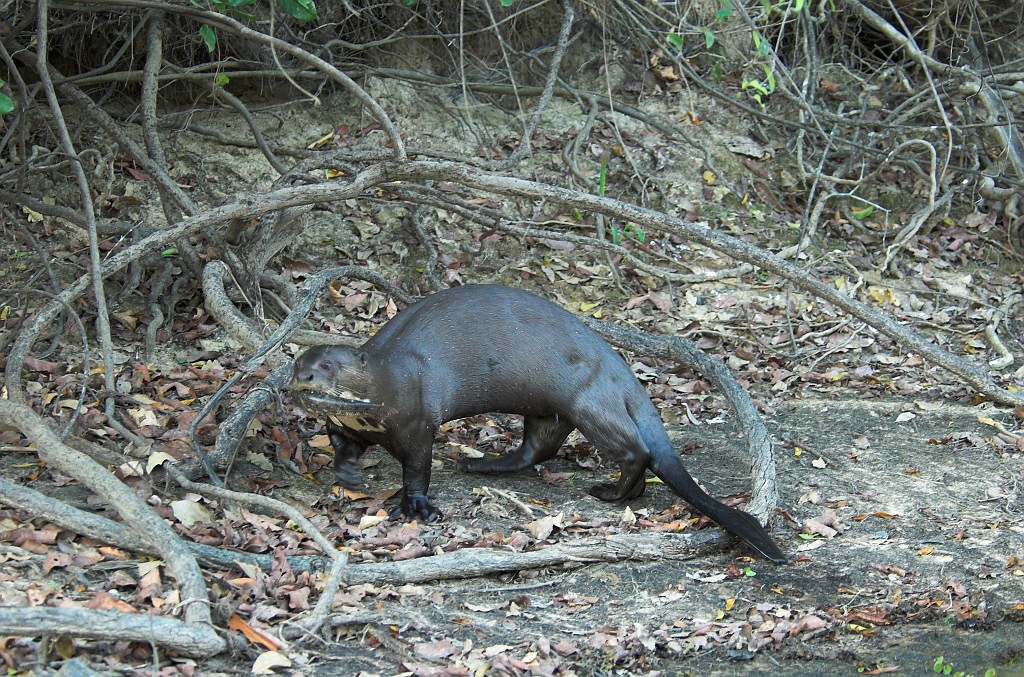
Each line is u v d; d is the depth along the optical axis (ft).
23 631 11.23
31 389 18.53
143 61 26.00
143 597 13.05
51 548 13.91
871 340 24.34
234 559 14.16
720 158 28.86
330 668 12.43
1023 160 29.45
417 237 25.00
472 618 13.97
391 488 17.66
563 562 15.53
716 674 13.38
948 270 27.45
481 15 29.17
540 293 24.77
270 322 22.11
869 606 15.16
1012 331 25.58
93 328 20.79
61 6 21.45
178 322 21.57
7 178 21.75
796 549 16.56
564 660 13.21
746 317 24.79
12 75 24.12
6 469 16.22
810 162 29.53
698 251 26.58
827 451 19.90
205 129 25.72
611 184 27.61
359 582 14.33
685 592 15.26
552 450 18.26
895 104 31.68
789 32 32.09
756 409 19.56
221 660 12.27
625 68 30.30
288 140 26.55
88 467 14.43
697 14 30.37
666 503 17.83
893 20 32.63
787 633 14.32
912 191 29.53
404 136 27.37
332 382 15.34
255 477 17.24
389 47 28.78
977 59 31.71
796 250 26.61
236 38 26.16
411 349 16.65
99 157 24.07
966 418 21.45
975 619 14.89
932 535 17.13
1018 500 18.30
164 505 15.65
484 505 17.11
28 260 21.99
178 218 21.63
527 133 24.21
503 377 17.19
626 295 25.04
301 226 23.56
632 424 17.01
